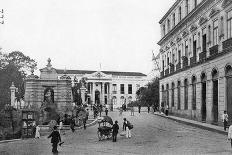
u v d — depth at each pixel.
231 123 26.84
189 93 38.62
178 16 44.47
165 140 21.47
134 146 19.39
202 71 33.94
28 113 28.73
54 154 17.06
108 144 20.86
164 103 51.69
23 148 20.19
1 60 75.69
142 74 133.50
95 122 39.75
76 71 125.81
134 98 129.38
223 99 28.41
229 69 27.39
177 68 43.97
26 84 48.47
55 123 31.11
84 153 17.25
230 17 27.66
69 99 48.81
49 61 49.44
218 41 30.16
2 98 64.44
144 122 35.94
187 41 40.38
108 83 125.19
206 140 20.95
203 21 33.97
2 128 27.69
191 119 37.56
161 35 54.91
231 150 16.53
